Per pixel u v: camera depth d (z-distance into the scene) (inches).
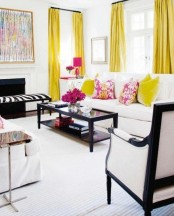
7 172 88.7
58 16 255.0
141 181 61.2
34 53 238.4
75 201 83.3
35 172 95.7
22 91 239.3
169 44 194.2
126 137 66.6
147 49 221.3
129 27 231.6
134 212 76.7
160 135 56.9
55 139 150.6
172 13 189.9
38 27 238.2
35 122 193.2
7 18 217.3
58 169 108.3
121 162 70.5
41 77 247.9
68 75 272.4
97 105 174.6
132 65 236.1
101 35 255.8
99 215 75.3
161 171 60.8
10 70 225.9
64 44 266.4
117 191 89.7
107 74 208.2
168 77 163.6
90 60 273.6
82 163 114.8
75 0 233.5
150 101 153.3
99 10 253.4
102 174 103.4
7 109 229.6
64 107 159.8
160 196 60.3
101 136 138.2
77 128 146.4
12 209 79.0
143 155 60.2
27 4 228.4
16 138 75.8
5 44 218.8
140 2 214.5
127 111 153.7
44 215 75.6
